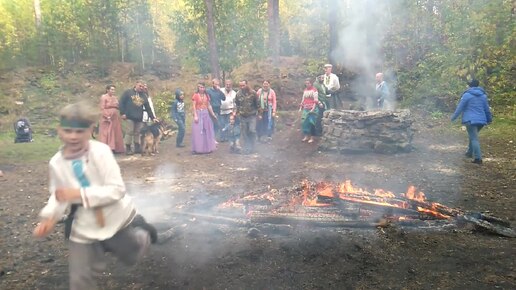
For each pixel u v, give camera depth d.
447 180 6.97
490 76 14.82
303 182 6.53
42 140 13.86
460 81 14.78
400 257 3.94
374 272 3.65
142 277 3.61
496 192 6.20
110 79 20.86
